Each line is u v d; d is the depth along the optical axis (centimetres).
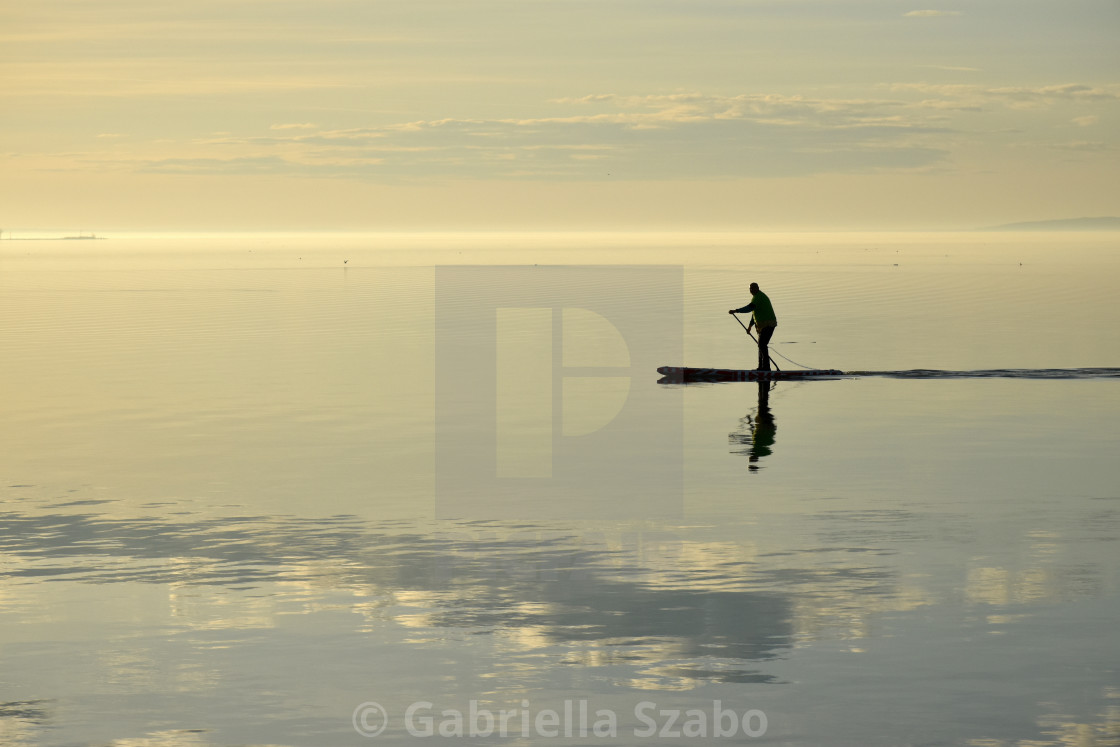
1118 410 6762
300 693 2620
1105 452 5444
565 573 3506
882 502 4434
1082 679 2639
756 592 3300
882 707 2508
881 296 18450
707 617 3088
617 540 3900
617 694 2592
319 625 3052
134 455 5588
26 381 8475
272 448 5766
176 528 4122
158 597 3306
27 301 18662
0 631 3023
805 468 5134
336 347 10931
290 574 3528
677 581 3412
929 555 3662
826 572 3488
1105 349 10219
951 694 2569
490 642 2919
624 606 3188
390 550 3794
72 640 2956
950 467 5119
